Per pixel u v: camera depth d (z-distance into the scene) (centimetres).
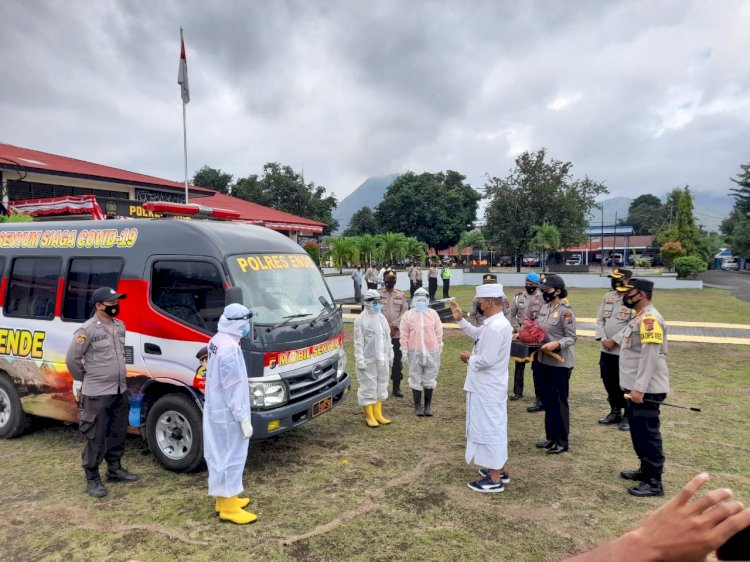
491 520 430
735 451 573
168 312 524
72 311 590
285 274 584
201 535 409
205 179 4472
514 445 605
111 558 379
